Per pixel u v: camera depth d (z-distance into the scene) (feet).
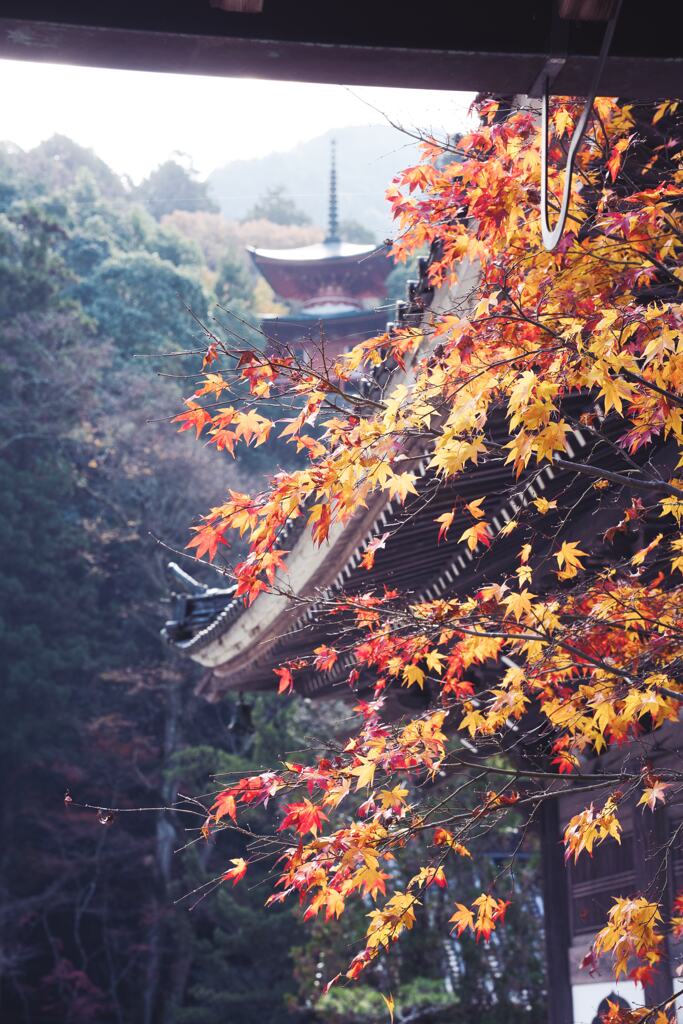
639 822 21.33
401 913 12.92
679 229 12.59
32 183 168.86
